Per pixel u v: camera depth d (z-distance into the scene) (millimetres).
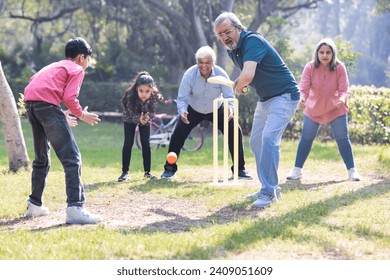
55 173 18578
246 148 28344
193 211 12945
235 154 15633
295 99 13031
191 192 14992
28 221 11961
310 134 17344
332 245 9672
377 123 28016
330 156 23453
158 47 53406
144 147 17719
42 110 11453
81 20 58906
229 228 10656
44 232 10695
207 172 19531
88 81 50156
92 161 22891
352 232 10469
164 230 11023
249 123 38531
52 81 11492
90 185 16359
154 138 27609
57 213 12711
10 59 60562
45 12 61312
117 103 49250
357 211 12289
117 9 49594
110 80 54719
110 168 20484
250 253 9289
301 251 9367
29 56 60875
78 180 11672
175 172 18297
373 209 12539
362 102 29266
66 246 9586
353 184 16188
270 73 12820
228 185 15477
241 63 13039
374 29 57125
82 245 9602
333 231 10562
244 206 13078
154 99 17359
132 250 9328
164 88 45312
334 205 12867
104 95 49469
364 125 29438
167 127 29297
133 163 22172
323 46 16625
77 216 11609
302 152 17469
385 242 9922
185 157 24656
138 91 17062
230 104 17219
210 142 32156
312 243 9727
